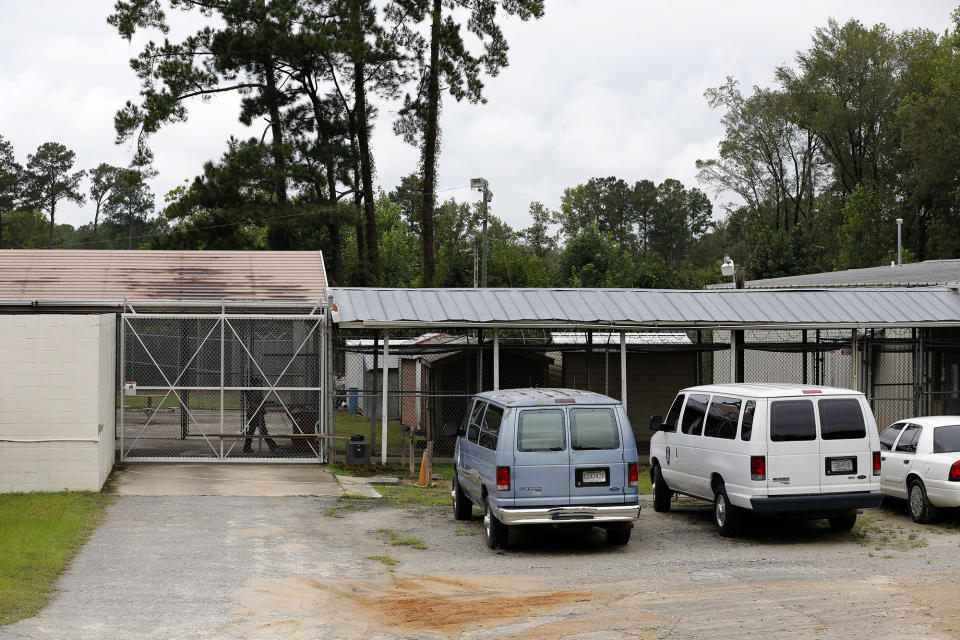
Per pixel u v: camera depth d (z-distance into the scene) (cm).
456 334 2656
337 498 1677
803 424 1298
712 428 1412
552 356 2809
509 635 845
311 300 2358
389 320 2034
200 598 968
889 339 2219
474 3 4334
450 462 2208
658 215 11275
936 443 1470
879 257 5600
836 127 5847
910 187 5562
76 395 1650
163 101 3769
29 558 1109
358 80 4191
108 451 1872
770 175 6750
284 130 4138
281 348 2594
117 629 843
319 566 1139
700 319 2152
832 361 2536
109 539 1276
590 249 5931
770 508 1280
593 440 1245
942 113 5081
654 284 5712
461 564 1172
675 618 893
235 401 2827
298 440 2161
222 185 3788
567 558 1213
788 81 6272
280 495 1692
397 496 1720
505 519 1216
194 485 1772
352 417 3206
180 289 2394
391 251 6309
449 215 8444
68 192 10512
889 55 5934
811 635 830
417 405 2708
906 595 976
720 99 6744
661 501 1623
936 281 2480
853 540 1333
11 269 2458
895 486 1533
